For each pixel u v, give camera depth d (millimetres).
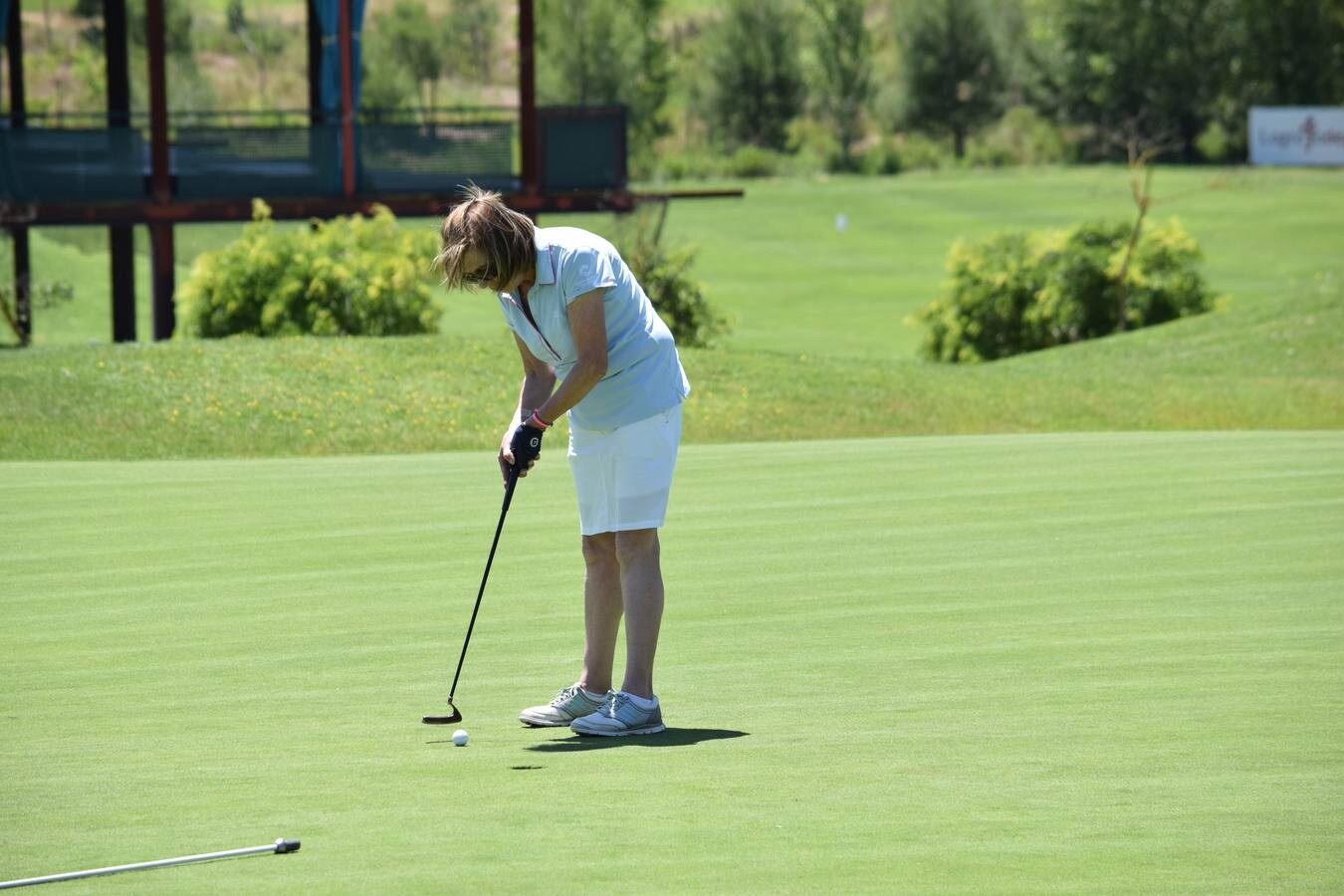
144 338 113312
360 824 11727
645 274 81000
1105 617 19938
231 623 20453
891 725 14875
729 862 10703
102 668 17984
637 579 15445
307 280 70750
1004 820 11695
